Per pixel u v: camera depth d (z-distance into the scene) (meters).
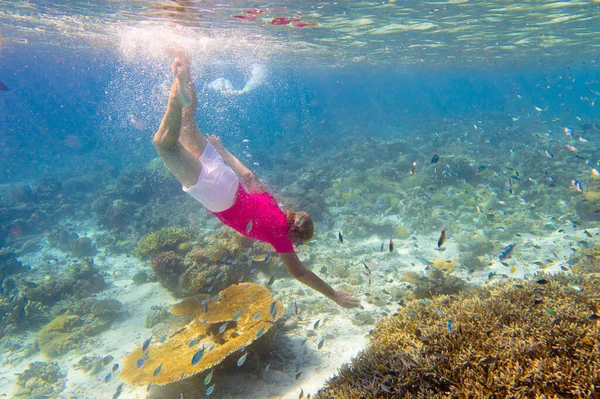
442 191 15.91
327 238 12.43
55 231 15.53
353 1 12.57
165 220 15.02
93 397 6.26
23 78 90.12
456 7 14.09
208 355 5.44
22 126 78.69
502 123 35.34
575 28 19.50
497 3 13.82
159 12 13.49
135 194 18.38
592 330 3.41
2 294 10.24
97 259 12.89
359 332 6.76
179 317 7.84
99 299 9.73
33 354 8.00
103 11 13.88
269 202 3.37
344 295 3.29
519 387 3.04
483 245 10.58
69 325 8.46
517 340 3.51
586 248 8.82
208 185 3.06
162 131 2.94
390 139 32.78
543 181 15.50
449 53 28.98
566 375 2.97
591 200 12.07
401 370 3.63
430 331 4.10
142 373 5.48
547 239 10.95
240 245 9.88
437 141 25.97
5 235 15.89
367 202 15.70
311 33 18.48
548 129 33.00
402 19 15.95
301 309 7.73
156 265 9.41
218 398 5.40
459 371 3.41
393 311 7.28
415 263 10.03
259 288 6.86
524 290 4.75
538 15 16.14
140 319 8.58
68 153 40.31
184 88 2.91
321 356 6.13
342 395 3.69
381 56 30.83
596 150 19.86
